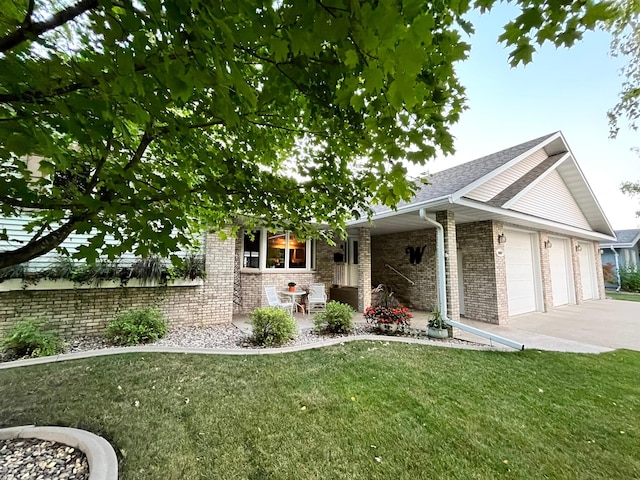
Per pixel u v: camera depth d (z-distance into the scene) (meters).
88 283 5.91
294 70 1.42
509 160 8.32
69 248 5.90
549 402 3.57
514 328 7.75
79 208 1.58
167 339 6.12
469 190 6.74
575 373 4.50
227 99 1.11
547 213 10.40
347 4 0.85
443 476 2.35
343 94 1.45
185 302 7.16
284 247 9.95
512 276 9.46
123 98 1.11
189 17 0.88
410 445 2.71
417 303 10.23
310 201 2.65
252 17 0.93
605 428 3.05
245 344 5.80
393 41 0.85
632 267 18.77
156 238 1.50
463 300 9.08
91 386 3.70
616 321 8.67
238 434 2.80
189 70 1.00
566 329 7.67
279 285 9.70
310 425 2.97
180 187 1.76
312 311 9.60
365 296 9.23
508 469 2.45
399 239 11.07
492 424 3.07
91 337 6.00
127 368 4.25
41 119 1.19
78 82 1.13
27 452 2.46
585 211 12.61
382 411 3.25
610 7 1.22
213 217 3.01
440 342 5.98
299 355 4.95
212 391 3.62
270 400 3.43
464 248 9.04
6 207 1.54
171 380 3.89
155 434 2.78
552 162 10.08
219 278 7.60
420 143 1.63
